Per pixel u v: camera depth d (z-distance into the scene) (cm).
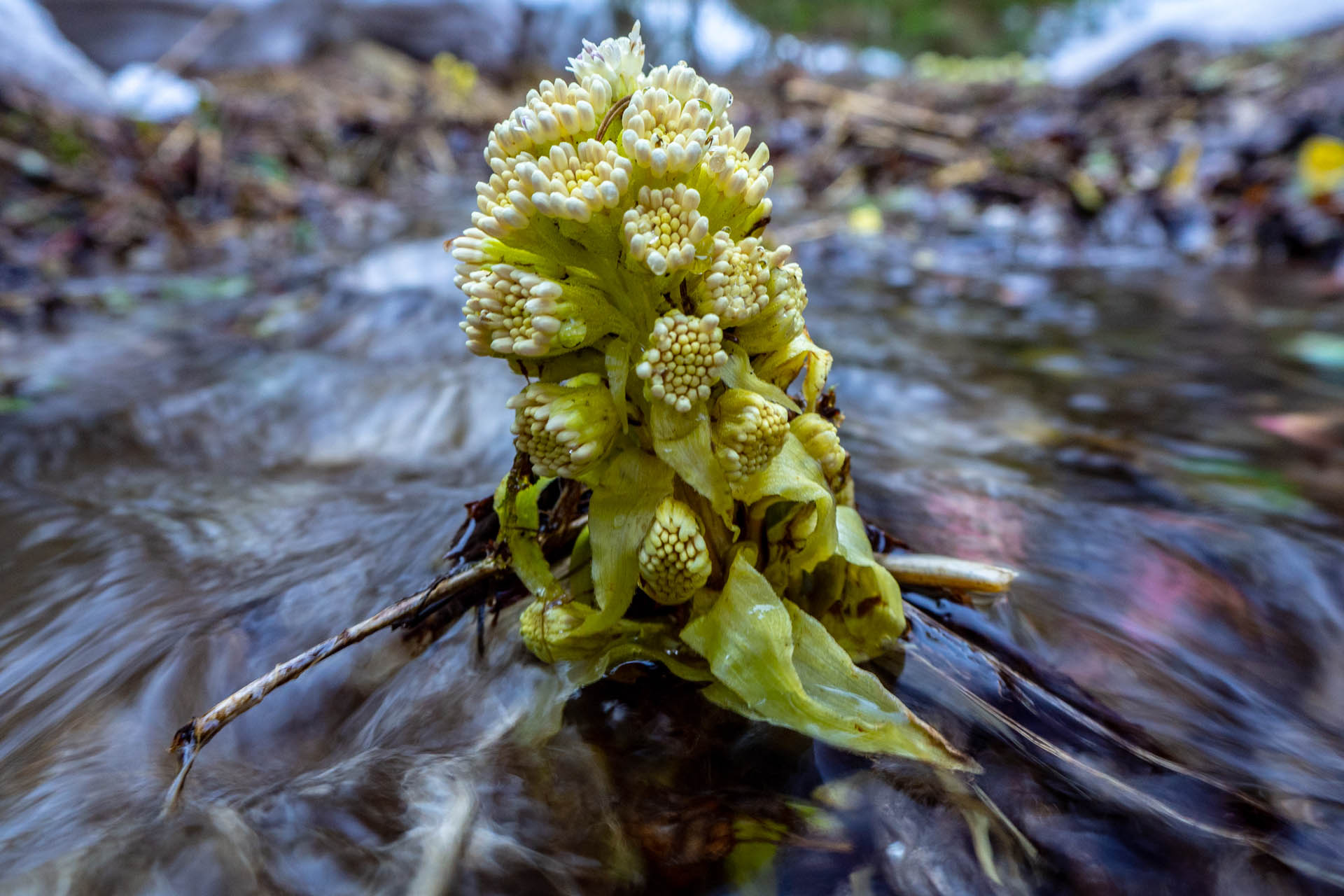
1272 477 25
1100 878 11
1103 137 90
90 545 20
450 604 16
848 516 14
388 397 30
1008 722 14
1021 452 27
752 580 13
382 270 51
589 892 11
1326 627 18
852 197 82
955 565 16
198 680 15
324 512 22
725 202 13
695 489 12
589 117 12
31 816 12
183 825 11
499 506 14
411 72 155
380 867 11
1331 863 12
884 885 11
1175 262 59
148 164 73
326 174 90
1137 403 32
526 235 12
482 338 13
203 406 30
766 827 12
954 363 37
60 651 16
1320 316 44
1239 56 123
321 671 15
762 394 13
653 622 14
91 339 41
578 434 12
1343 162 60
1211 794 13
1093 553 20
